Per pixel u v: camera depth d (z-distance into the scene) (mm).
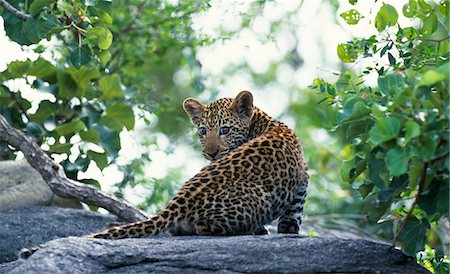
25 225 13555
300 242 9992
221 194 11562
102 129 15891
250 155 12250
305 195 13070
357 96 9867
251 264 9641
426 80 8750
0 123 14211
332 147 21906
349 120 9555
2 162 14852
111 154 15797
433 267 11984
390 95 9320
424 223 9938
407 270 9781
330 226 17656
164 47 19312
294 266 9617
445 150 9031
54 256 9547
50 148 15523
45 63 15867
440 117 9000
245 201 11648
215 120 14141
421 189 9422
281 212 12430
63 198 14359
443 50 11586
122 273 9562
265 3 18000
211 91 20203
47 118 15680
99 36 12297
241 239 10133
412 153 8828
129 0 19516
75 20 12539
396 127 8836
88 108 16219
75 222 13867
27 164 14852
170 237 10852
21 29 13195
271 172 12203
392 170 8797
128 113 16266
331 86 11102
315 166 21672
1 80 16000
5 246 13141
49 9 12539
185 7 18125
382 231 17781
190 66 19375
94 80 17062
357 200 19625
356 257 9812
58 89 16094
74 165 15523
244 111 14180
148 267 9641
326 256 9773
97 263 9602
